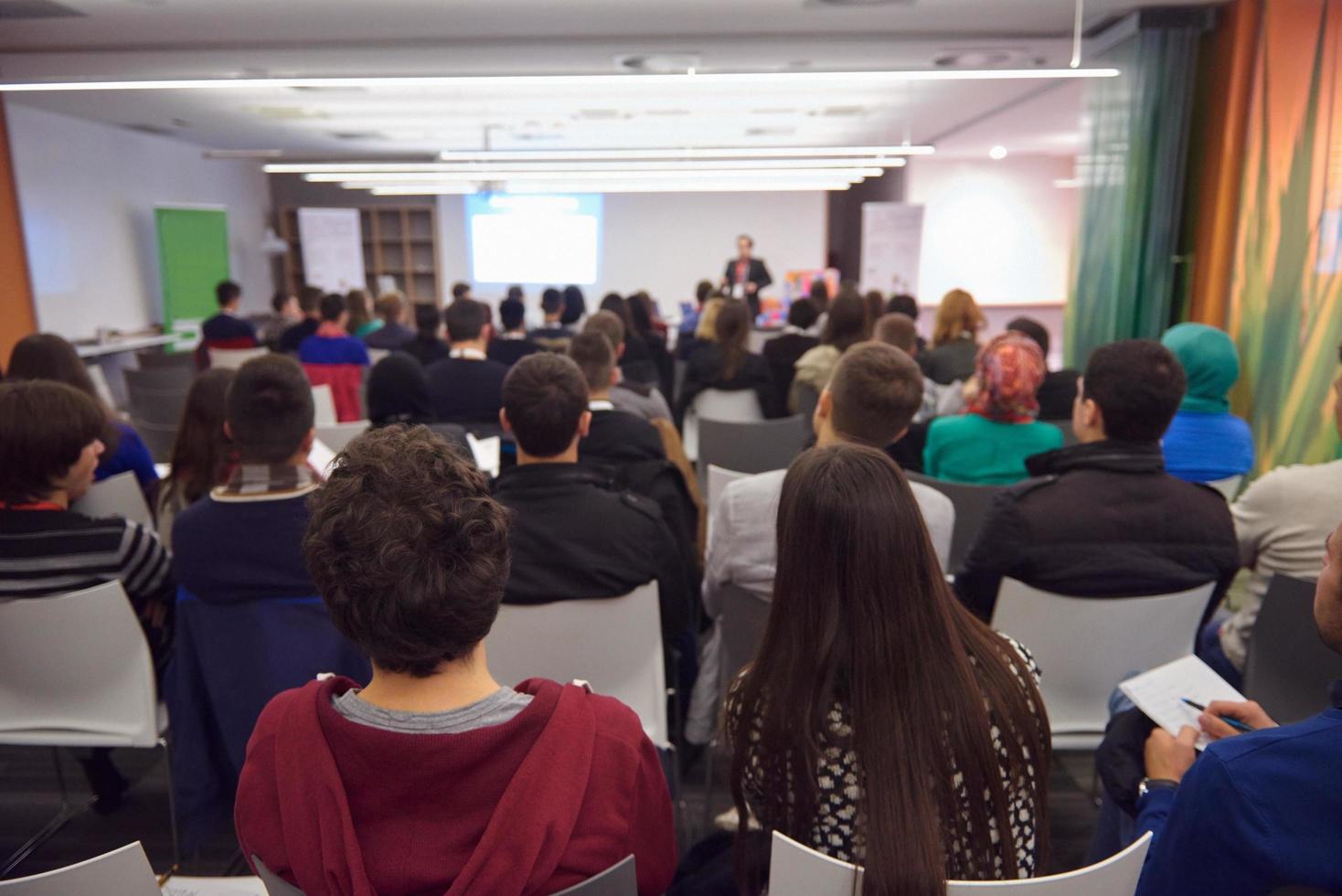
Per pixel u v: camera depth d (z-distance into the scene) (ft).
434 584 2.47
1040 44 17.69
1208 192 15.56
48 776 8.18
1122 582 5.40
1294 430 12.93
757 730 3.34
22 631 5.68
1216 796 2.68
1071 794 7.74
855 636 3.08
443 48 17.89
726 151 21.91
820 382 13.93
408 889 2.37
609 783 2.64
